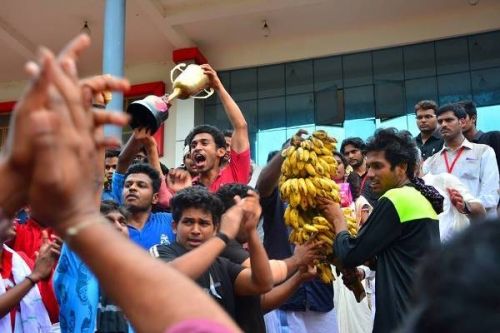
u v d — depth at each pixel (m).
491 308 0.54
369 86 11.18
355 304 4.24
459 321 0.55
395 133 2.82
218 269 2.43
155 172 3.51
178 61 11.61
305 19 10.98
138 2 10.19
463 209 3.99
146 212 3.45
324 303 3.39
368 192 5.20
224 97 3.69
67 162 0.71
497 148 5.87
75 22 11.15
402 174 2.80
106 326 2.37
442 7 10.62
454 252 0.59
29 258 3.54
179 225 2.55
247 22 11.05
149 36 11.59
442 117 5.41
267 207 3.32
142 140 3.30
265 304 2.81
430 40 10.93
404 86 10.96
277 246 3.29
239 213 2.08
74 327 2.51
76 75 0.75
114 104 7.81
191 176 4.04
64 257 2.65
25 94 0.70
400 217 2.56
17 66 12.61
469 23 10.63
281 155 3.15
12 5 10.62
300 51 11.61
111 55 8.61
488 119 10.36
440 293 0.57
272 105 11.69
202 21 10.92
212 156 3.81
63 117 0.71
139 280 0.75
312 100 11.48
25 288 2.69
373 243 2.56
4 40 11.42
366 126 11.03
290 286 2.82
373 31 11.21
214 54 12.03
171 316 0.73
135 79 12.45
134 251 0.78
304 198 2.87
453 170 5.29
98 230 0.75
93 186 0.76
